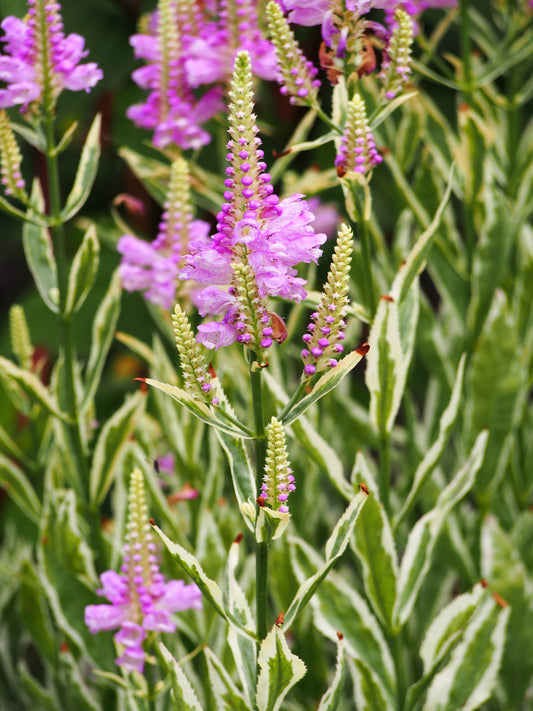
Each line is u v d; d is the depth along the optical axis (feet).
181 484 4.68
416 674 4.88
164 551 4.34
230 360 4.53
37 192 4.13
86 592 4.23
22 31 3.80
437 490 4.86
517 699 4.55
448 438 3.84
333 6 3.54
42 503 4.73
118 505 4.53
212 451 4.52
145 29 4.70
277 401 3.95
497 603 3.96
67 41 3.83
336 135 3.65
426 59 4.75
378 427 3.84
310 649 4.68
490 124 4.54
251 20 4.21
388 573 3.80
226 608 3.25
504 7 4.76
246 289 3.05
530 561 4.84
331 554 3.25
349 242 3.10
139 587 3.70
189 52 4.33
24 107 3.85
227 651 4.33
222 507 4.58
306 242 3.07
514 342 4.39
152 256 4.23
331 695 3.38
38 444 4.70
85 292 4.07
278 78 3.64
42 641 4.80
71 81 3.84
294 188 4.28
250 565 4.36
